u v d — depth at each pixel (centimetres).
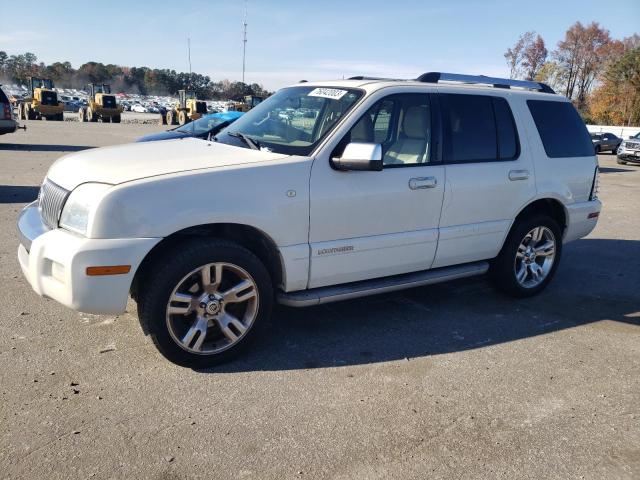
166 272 347
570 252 756
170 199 343
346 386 360
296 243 391
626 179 1744
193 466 276
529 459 295
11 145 1920
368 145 377
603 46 7338
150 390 343
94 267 327
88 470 269
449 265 487
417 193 439
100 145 2042
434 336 446
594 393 367
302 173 386
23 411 314
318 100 447
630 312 523
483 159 484
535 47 7888
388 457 291
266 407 331
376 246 425
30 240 362
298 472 275
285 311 484
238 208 362
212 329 386
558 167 538
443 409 339
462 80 493
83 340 405
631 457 301
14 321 431
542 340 448
